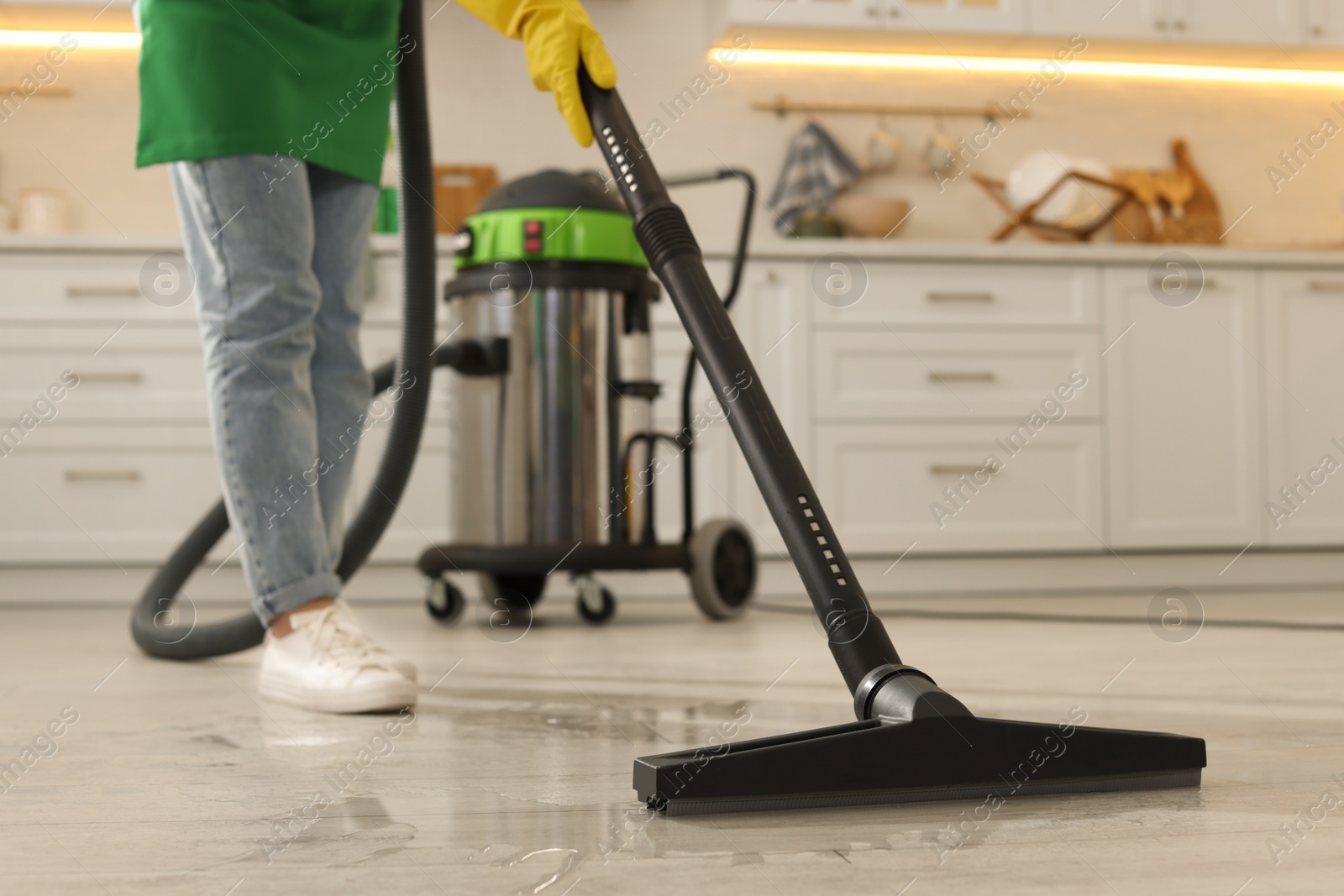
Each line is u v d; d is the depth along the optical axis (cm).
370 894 51
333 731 98
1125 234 356
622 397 218
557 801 70
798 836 60
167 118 110
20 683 133
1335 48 351
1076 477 299
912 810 65
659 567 213
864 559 292
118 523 271
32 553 268
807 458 289
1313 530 307
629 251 218
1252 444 306
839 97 363
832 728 69
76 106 329
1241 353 305
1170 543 302
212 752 88
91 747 91
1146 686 122
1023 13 339
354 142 123
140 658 163
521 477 216
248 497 112
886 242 292
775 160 360
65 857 58
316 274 125
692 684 126
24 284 268
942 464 294
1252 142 380
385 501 149
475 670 141
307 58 116
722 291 286
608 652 164
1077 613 231
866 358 292
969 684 124
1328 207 382
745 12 329
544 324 214
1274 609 239
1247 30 347
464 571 212
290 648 114
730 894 51
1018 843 59
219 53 109
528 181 219
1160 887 51
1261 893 51
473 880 54
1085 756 69
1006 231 354
